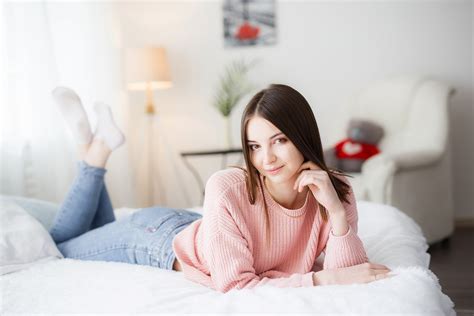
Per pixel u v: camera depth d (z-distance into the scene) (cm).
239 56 396
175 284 126
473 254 289
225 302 107
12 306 120
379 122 347
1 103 262
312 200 129
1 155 262
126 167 356
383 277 116
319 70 391
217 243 119
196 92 401
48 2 304
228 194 121
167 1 397
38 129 278
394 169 283
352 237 121
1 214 169
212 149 403
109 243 168
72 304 117
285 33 391
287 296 105
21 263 159
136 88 371
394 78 356
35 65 277
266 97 114
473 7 373
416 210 300
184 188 408
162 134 405
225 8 393
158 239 157
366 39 385
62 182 290
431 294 107
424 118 326
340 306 100
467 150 380
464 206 383
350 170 318
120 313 108
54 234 188
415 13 379
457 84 379
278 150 115
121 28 396
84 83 323
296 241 129
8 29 263
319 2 387
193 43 398
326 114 393
